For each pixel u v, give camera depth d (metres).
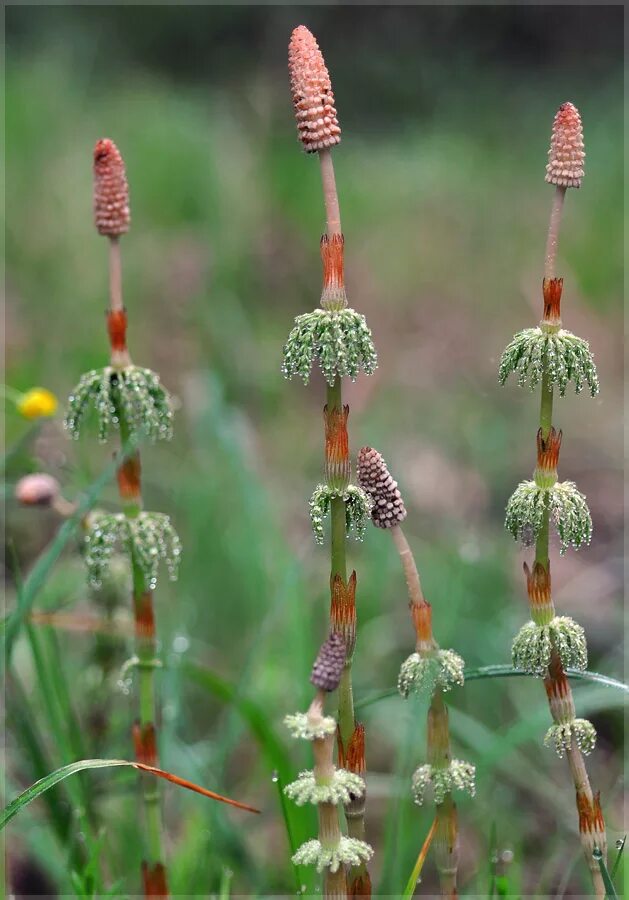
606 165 10.69
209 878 3.01
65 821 2.90
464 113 14.05
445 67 14.98
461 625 4.41
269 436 6.65
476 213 10.14
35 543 4.72
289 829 2.44
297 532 5.36
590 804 1.99
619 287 8.73
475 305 8.91
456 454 6.38
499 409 6.95
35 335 7.12
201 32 14.84
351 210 10.20
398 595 4.86
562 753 2.00
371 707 3.98
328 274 1.81
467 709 4.18
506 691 4.28
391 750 4.00
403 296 9.08
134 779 3.17
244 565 4.58
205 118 11.62
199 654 4.36
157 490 5.54
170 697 3.26
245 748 4.02
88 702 3.29
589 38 15.51
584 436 6.59
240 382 7.11
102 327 7.24
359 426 6.18
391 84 14.64
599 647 4.47
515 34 15.50
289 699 3.97
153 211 9.20
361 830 1.99
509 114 13.87
